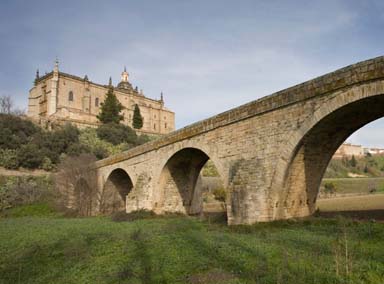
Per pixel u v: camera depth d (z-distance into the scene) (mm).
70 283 10750
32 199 41656
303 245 12062
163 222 23953
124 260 12656
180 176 29359
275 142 16766
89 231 20688
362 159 117562
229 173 19734
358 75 13062
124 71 112812
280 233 14609
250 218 17656
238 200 18484
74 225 24734
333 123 15016
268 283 8680
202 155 27609
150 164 29828
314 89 14812
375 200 39469
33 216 35781
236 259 11234
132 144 71000
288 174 16391
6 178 46812
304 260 10078
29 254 15227
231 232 16656
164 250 13578
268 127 17312
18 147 54938
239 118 19188
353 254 10344
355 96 13164
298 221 16266
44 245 16766
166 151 27359
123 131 73812
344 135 16438
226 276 9703
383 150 141750
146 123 99750
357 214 21781
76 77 84375
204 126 22359
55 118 70375
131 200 30531
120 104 87688
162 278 10117
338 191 61094
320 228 14883
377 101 13242
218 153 20922
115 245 15438
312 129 14992
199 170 30094
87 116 82500
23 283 11438
